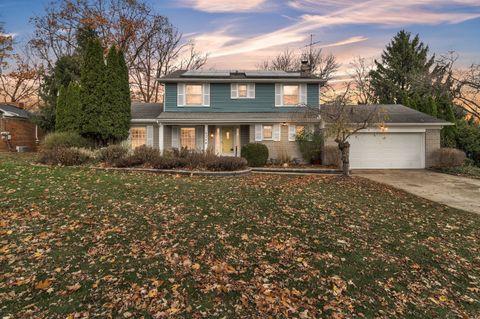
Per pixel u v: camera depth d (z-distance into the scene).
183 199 7.30
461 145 17.11
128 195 7.46
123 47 26.59
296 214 6.55
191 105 17.69
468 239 5.68
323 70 35.12
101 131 15.41
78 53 23.03
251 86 17.64
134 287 3.57
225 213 6.39
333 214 6.70
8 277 3.64
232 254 4.55
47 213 5.84
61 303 3.22
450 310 3.51
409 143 15.62
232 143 17.97
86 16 24.78
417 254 4.93
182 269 4.04
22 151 20.67
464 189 10.27
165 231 5.27
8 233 4.82
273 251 4.72
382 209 7.42
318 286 3.82
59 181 8.53
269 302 3.42
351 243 5.18
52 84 20.84
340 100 13.08
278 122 16.67
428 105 18.95
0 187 7.43
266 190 8.71
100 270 3.91
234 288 3.66
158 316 3.08
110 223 5.52
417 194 9.47
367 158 15.58
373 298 3.65
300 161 16.45
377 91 34.22
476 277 4.31
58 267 3.93
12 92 29.44
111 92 15.67
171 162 11.80
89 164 12.02
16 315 2.99
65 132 15.61
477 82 15.66
